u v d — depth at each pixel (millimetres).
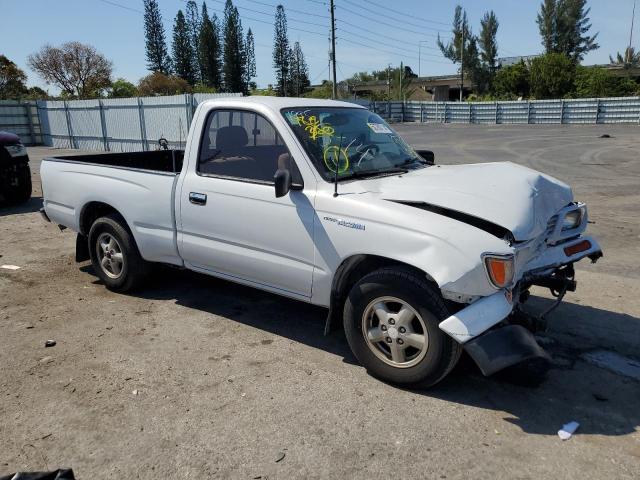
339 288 3863
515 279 3400
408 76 82500
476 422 3291
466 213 3418
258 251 4234
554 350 4242
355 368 3965
